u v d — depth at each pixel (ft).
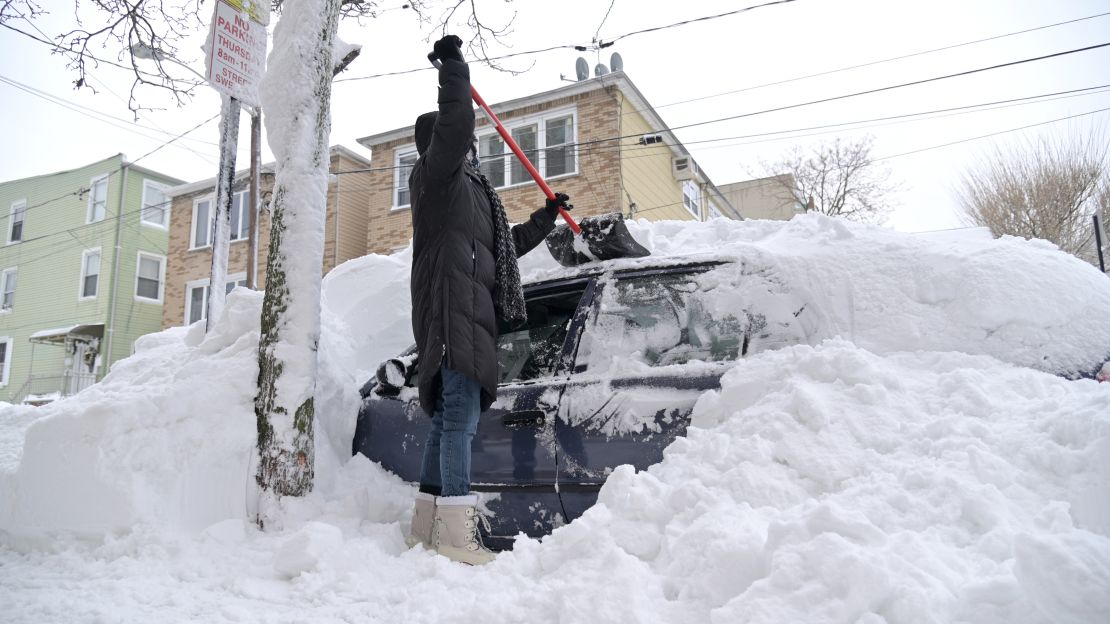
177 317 72.08
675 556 6.01
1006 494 5.70
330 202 62.03
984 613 4.47
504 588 6.57
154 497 8.77
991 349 7.39
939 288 7.91
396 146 61.46
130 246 79.36
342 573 7.42
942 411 6.79
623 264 9.51
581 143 50.42
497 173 56.24
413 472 9.86
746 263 8.75
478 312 8.09
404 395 10.44
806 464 6.61
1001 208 82.17
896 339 7.77
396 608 6.59
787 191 99.76
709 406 7.63
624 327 8.95
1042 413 6.27
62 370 80.69
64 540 8.87
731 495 6.59
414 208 8.87
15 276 86.74
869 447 6.64
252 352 10.35
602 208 51.85
